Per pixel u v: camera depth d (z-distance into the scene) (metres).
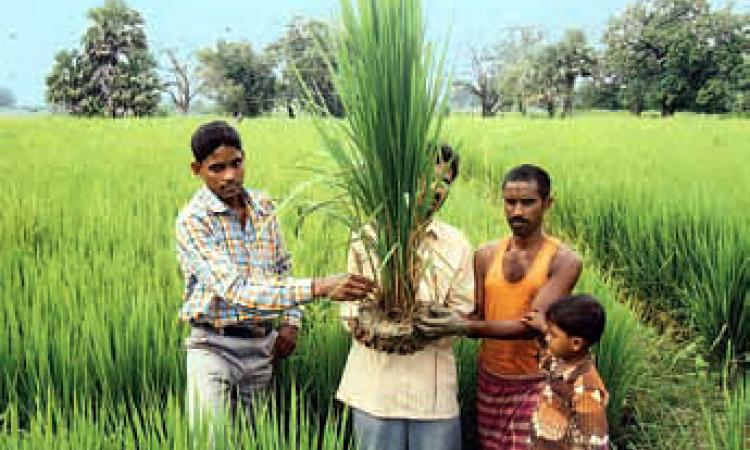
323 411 4.63
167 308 5.12
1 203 9.08
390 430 3.71
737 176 11.77
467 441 4.81
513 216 3.79
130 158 16.19
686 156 15.88
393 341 3.44
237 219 3.90
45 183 11.54
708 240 7.57
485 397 4.06
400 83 3.32
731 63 66.81
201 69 70.19
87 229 7.76
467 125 31.08
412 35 3.32
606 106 88.06
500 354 3.96
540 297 3.75
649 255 8.02
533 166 3.82
